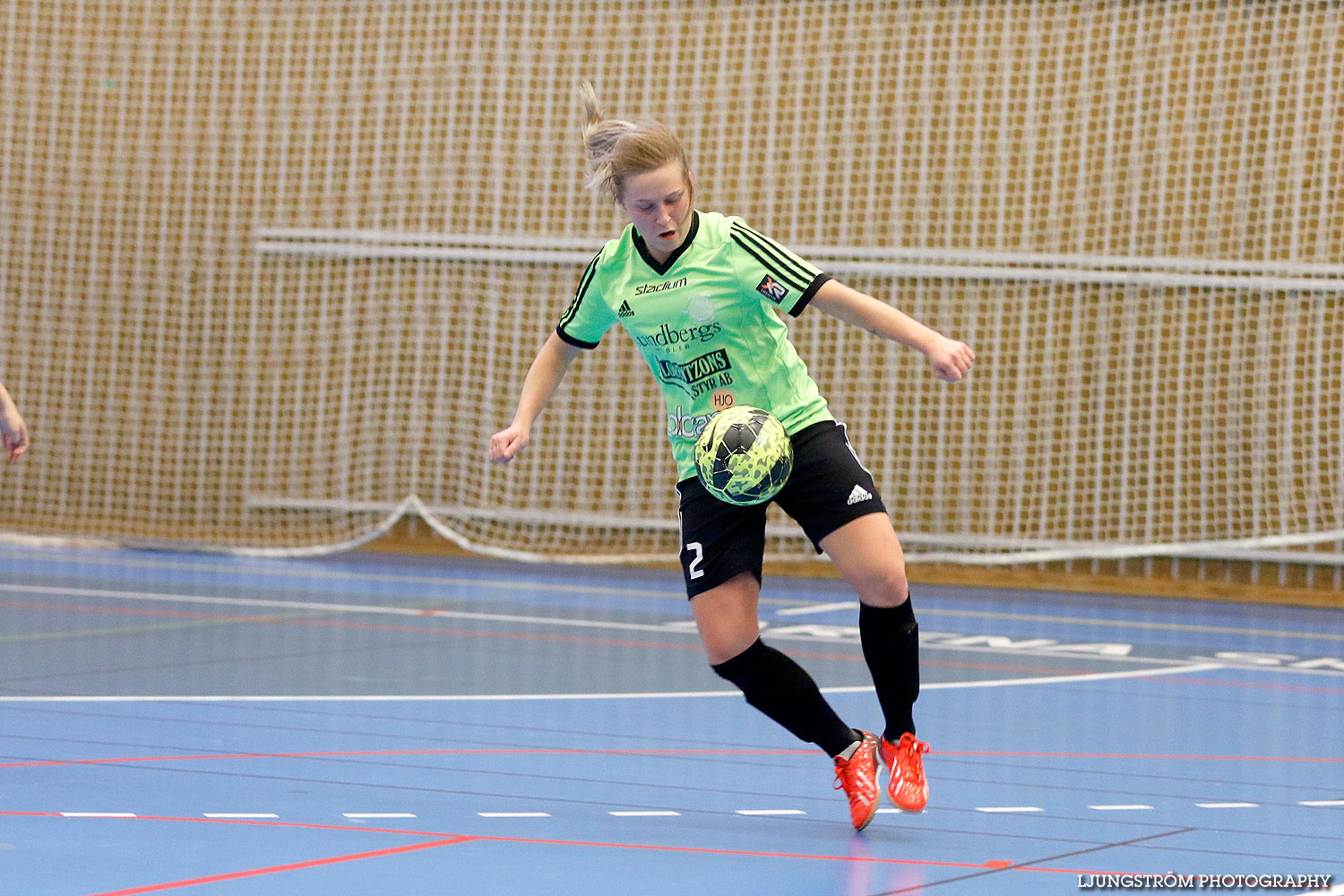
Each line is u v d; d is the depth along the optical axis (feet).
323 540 115.03
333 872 26.76
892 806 35.37
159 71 118.01
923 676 60.90
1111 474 103.55
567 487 112.47
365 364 115.96
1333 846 31.37
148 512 118.42
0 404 40.14
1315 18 99.66
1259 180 100.89
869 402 107.04
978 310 105.40
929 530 106.22
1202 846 31.12
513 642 68.95
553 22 112.68
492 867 27.63
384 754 40.16
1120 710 52.54
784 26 108.88
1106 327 103.45
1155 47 102.42
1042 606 93.09
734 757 41.47
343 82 115.96
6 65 119.44
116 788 34.27
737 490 31.53
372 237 114.93
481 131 114.01
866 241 107.55
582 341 35.58
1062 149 104.22
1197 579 102.58
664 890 26.37
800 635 73.92
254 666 58.34
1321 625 87.04
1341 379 99.45
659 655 65.46
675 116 110.73
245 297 117.08
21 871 26.13
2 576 90.89
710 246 32.53
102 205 118.73
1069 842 31.32
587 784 36.94
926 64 106.11
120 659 59.16
